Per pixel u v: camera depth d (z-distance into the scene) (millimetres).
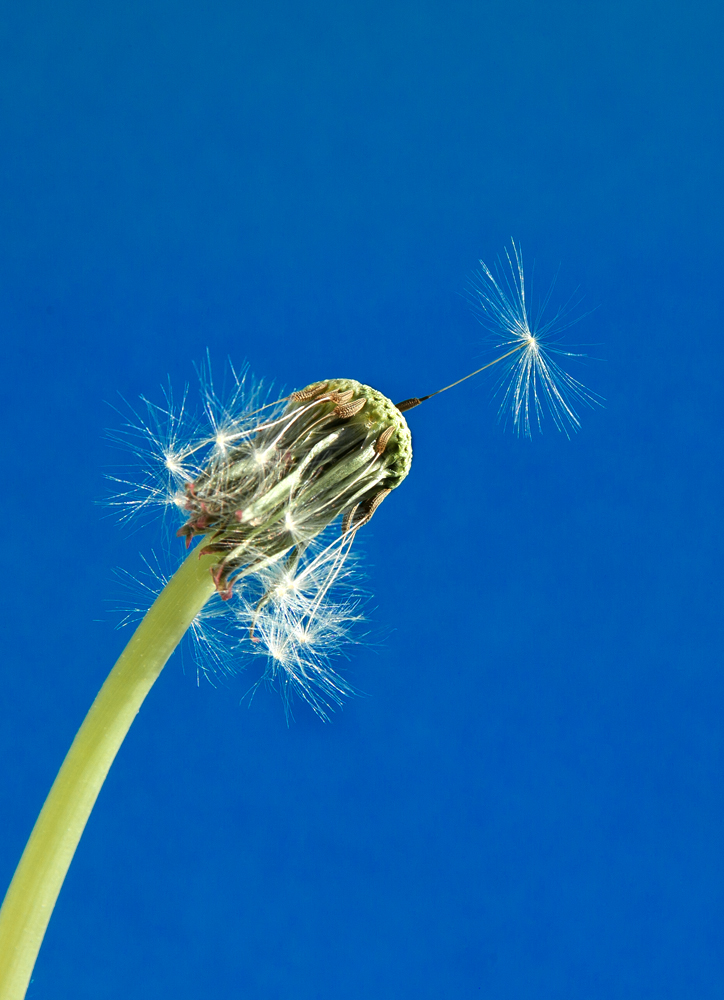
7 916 303
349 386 305
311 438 302
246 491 302
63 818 304
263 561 302
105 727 305
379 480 303
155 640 305
